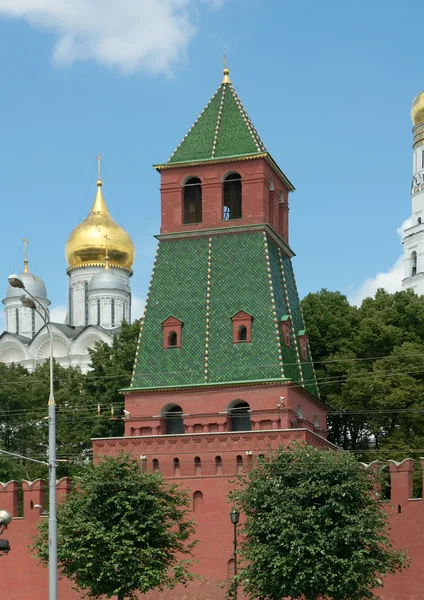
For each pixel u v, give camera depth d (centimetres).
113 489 7012
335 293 10569
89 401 10850
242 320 8106
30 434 11294
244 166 8481
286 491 6706
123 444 7938
